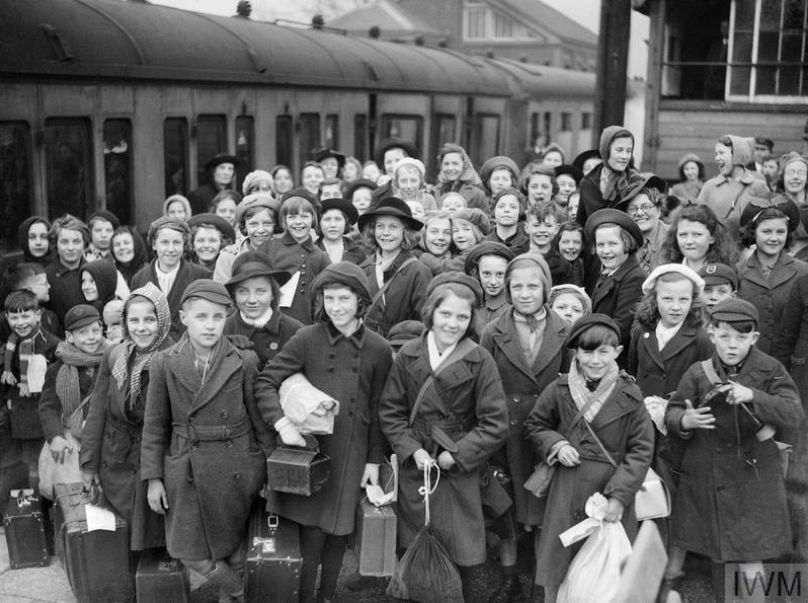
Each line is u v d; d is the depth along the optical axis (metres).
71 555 4.38
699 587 4.64
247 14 13.09
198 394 4.16
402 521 4.26
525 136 19.52
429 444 4.21
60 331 6.55
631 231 5.25
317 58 13.09
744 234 5.66
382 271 5.62
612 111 10.94
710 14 12.91
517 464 4.47
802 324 5.21
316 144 13.08
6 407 5.50
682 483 4.43
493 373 4.20
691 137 12.56
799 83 12.33
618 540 4.03
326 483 4.24
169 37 10.16
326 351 4.30
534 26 51.28
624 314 5.18
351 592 4.64
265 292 4.70
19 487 5.50
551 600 4.20
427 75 16.09
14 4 8.24
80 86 8.58
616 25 10.80
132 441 4.46
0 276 7.33
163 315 4.47
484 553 4.20
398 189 7.48
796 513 4.68
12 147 7.82
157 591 4.25
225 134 10.99
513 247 6.39
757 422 4.20
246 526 4.37
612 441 4.13
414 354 4.26
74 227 6.53
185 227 5.91
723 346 4.24
